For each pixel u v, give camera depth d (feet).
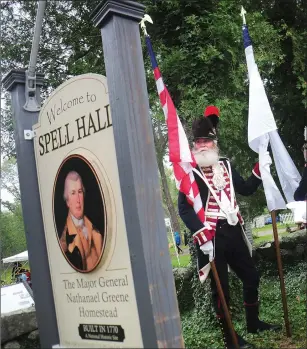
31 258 11.64
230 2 20.42
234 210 13.44
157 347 8.83
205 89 19.19
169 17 20.43
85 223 10.48
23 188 11.94
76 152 10.76
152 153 9.58
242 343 12.84
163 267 9.20
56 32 24.56
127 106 9.44
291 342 12.80
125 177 9.34
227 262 13.73
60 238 11.29
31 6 23.97
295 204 11.63
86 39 24.35
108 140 9.95
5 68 24.26
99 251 10.07
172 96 20.45
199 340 14.64
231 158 24.75
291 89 26.21
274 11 25.98
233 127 19.72
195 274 16.87
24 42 24.14
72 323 10.95
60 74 24.57
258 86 14.02
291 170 14.58
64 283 11.19
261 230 64.59
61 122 11.21
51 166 11.55
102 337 10.18
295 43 23.75
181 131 12.21
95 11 10.02
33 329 12.38
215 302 13.38
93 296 10.36
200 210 12.64
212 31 19.39
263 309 16.66
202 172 13.70
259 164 14.16
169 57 19.22
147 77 20.90
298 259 23.02
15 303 12.82
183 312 18.70
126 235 9.50
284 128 27.04
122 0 9.71
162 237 9.31
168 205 62.80
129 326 9.55
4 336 11.82
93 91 10.32
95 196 10.23
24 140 12.14
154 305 8.92
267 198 13.87
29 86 12.39
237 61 20.43
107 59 9.86
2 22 23.99
